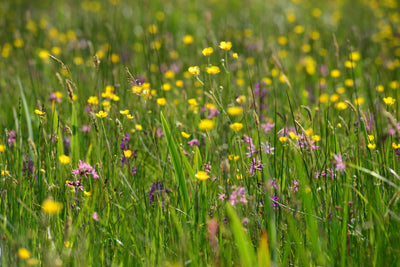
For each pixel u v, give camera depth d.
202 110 6.71
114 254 4.28
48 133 5.62
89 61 9.90
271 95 8.58
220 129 5.88
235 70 8.88
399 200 4.43
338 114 6.34
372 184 4.56
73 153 5.58
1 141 5.83
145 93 5.72
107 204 4.70
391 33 13.44
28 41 11.62
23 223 4.45
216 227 4.24
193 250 4.19
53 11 17.25
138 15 15.29
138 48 11.84
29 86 8.77
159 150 6.18
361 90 8.93
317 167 5.00
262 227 4.27
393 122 3.98
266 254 3.65
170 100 8.19
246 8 18.61
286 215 4.48
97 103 6.02
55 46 12.62
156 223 4.40
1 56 11.53
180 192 4.89
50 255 3.79
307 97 8.34
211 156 5.61
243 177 4.80
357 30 12.93
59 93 7.29
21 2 18.38
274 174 5.11
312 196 4.68
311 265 4.07
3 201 4.78
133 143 6.58
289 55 11.74
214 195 4.95
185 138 6.32
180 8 18.02
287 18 16.83
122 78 5.77
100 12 16.83
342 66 10.11
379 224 4.06
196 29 14.62
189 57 11.31
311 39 13.16
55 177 5.09
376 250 3.98
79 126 6.68
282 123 6.77
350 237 4.31
